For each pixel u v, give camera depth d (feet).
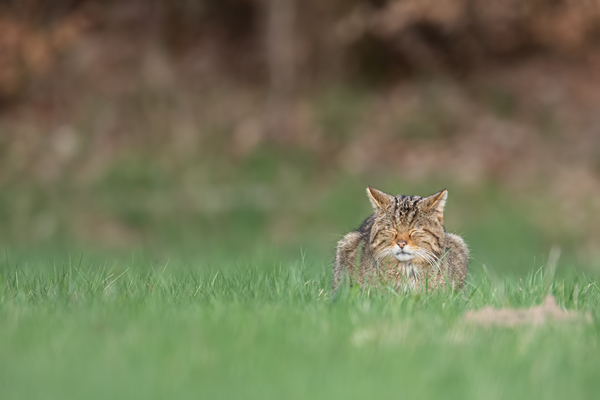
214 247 55.42
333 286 25.93
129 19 76.89
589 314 19.97
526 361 15.08
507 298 21.93
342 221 60.75
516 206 60.64
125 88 73.31
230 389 13.62
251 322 17.95
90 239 59.77
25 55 72.23
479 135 68.64
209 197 63.67
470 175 64.18
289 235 59.82
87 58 74.79
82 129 70.95
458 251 26.18
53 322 18.01
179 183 65.51
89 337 16.78
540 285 24.36
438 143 68.69
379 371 14.52
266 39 73.97
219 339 16.55
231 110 72.02
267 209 62.23
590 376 14.39
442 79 72.28
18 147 69.15
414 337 16.94
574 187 62.90
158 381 14.01
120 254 48.57
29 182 66.03
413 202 24.70
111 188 65.00
